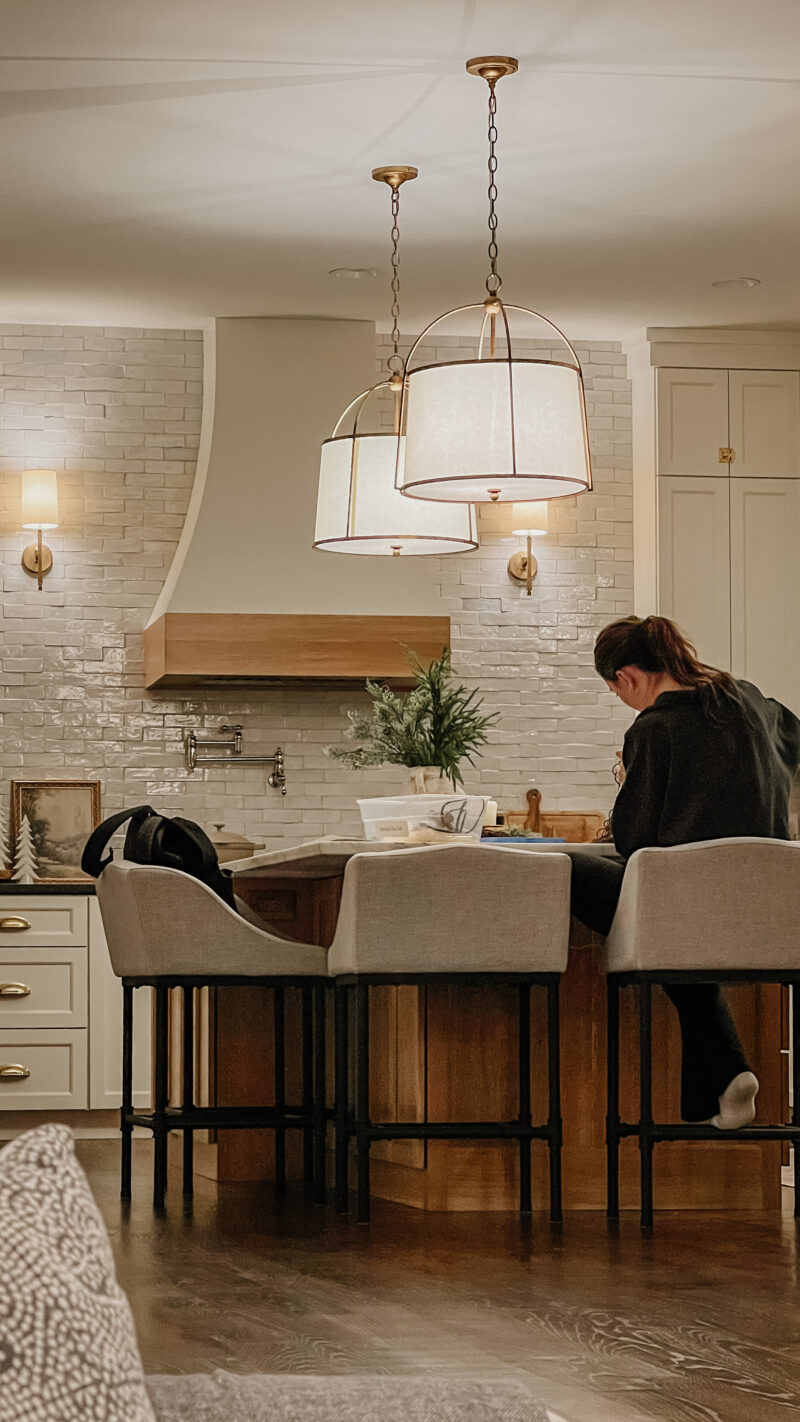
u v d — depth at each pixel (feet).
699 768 14.29
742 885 13.56
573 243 21.07
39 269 21.77
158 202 19.39
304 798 24.70
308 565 23.24
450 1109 14.76
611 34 15.39
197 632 22.67
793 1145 14.47
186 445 24.75
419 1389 5.19
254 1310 9.95
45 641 24.32
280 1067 16.17
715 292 23.26
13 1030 21.59
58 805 23.81
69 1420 2.68
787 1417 7.33
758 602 25.21
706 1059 13.82
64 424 24.56
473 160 18.26
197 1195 15.88
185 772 24.44
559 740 25.62
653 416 25.12
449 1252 12.23
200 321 24.30
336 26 15.14
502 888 13.84
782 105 16.97
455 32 15.30
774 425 25.31
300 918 17.63
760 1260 11.85
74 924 21.79
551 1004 13.96
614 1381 8.05
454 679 25.45
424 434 14.14
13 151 17.79
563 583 25.86
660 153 18.16
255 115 17.01
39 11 14.76
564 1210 14.74
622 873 14.40
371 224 20.26
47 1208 2.83
